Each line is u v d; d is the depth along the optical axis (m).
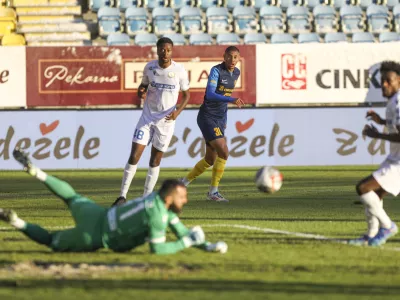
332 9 65.00
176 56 50.72
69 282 14.31
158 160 29.91
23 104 50.94
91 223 17.00
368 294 13.55
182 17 63.84
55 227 23.59
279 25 63.75
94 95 50.94
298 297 13.24
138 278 14.74
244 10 64.69
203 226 23.50
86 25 63.97
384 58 51.03
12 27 63.44
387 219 19.53
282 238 20.84
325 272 15.64
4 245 19.12
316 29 63.94
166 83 29.11
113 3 65.88
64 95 50.94
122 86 50.97
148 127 29.34
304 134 50.09
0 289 13.68
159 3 65.88
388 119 19.11
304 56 51.09
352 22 64.12
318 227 23.44
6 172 48.56
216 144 31.56
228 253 17.97
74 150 49.81
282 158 49.84
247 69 50.94
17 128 49.81
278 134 50.00
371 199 19.28
